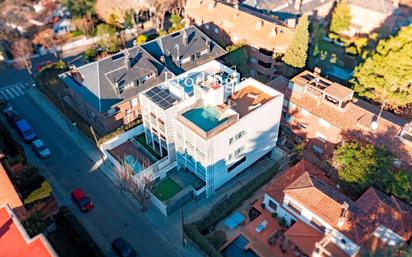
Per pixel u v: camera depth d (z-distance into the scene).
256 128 50.00
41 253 34.06
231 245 45.56
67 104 68.25
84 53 80.75
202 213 49.06
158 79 63.59
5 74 77.94
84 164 56.84
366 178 46.41
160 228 47.41
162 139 52.88
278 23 74.25
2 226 36.69
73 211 49.75
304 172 50.19
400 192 45.50
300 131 58.03
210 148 45.00
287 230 44.00
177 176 52.88
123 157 55.38
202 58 70.25
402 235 41.00
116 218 48.72
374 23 93.00
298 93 55.69
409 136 49.84
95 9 91.00
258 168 55.88
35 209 43.84
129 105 61.22
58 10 94.38
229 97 51.94
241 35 73.56
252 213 48.75
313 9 87.50
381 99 61.69
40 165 56.66
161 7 88.50
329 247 40.44
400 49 60.34
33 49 84.06
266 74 72.75
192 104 49.12
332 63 78.81
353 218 41.16
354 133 50.97
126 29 89.81
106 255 44.47
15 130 63.50
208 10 81.50
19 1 89.94
